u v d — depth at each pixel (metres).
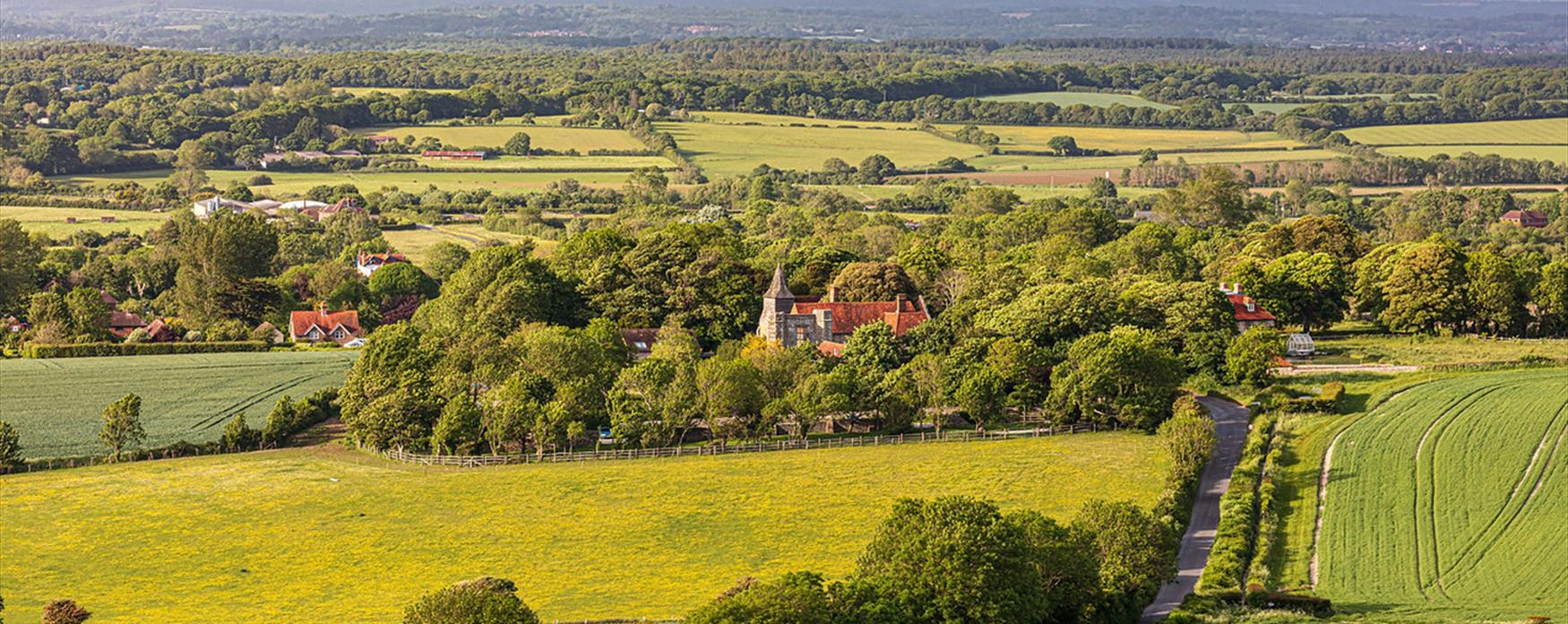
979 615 116.50
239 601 141.75
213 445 197.62
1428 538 145.75
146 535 162.25
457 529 162.62
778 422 196.12
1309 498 161.00
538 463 187.75
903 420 199.25
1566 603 125.75
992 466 180.88
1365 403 198.25
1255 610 126.94
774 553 152.50
